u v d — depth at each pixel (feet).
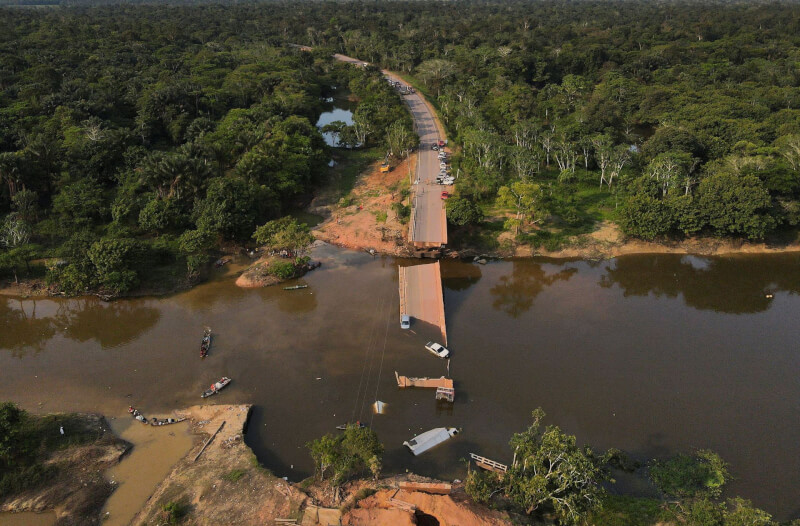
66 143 410.93
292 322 275.59
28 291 299.17
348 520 158.81
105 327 273.13
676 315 285.02
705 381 235.40
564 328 272.72
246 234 345.92
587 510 158.51
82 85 522.88
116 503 175.32
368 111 540.52
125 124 501.15
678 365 245.45
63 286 290.56
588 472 153.79
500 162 427.74
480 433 207.21
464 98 617.62
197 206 347.56
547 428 183.32
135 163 407.85
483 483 167.53
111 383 231.91
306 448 199.11
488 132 456.86
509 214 378.12
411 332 266.77
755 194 325.42
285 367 241.76
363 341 259.80
